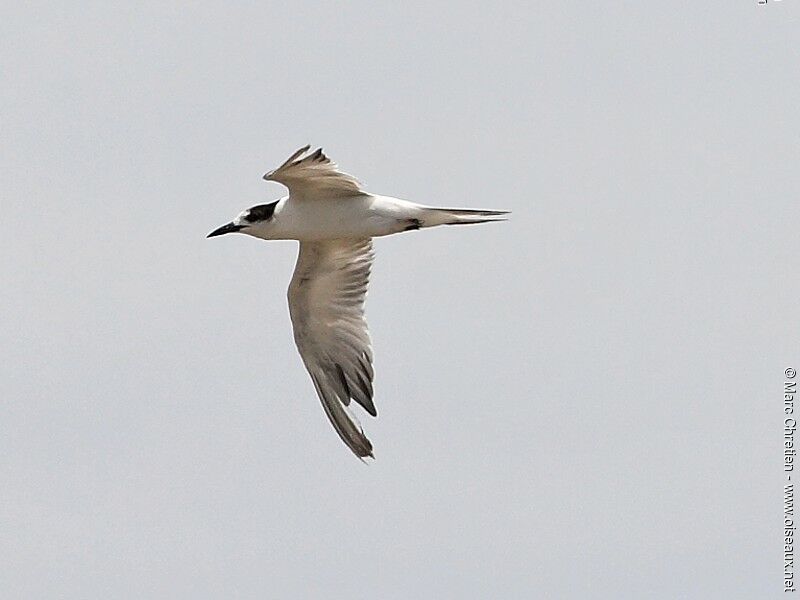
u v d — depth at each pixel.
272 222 18.36
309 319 19.98
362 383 19.91
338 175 17.64
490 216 18.23
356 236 18.52
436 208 18.25
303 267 19.59
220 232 18.38
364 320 19.80
